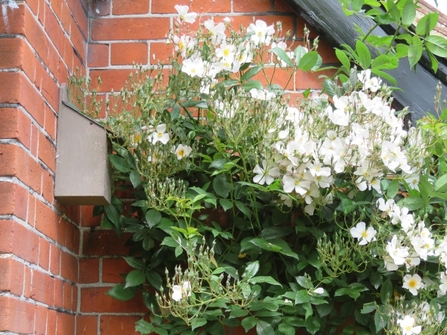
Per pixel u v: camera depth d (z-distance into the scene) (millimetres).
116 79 1875
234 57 1643
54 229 1489
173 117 1590
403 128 1804
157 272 1656
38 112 1393
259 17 1920
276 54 1670
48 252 1439
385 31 1849
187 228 1464
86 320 1688
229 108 1537
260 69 1693
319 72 1886
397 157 1500
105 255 1733
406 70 1839
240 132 1518
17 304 1224
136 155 1601
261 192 1611
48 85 1476
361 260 1560
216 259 1618
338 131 1560
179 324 1572
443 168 1624
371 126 1547
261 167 1559
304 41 1900
